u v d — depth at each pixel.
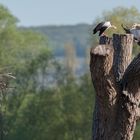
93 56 19.44
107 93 20.03
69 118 72.81
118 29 38.19
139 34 20.70
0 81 25.88
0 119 26.83
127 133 20.55
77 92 72.75
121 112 20.38
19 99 75.75
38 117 75.00
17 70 76.38
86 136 71.69
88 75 72.38
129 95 20.27
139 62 20.03
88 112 70.69
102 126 20.55
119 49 20.81
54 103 75.31
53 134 74.38
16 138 72.25
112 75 19.81
